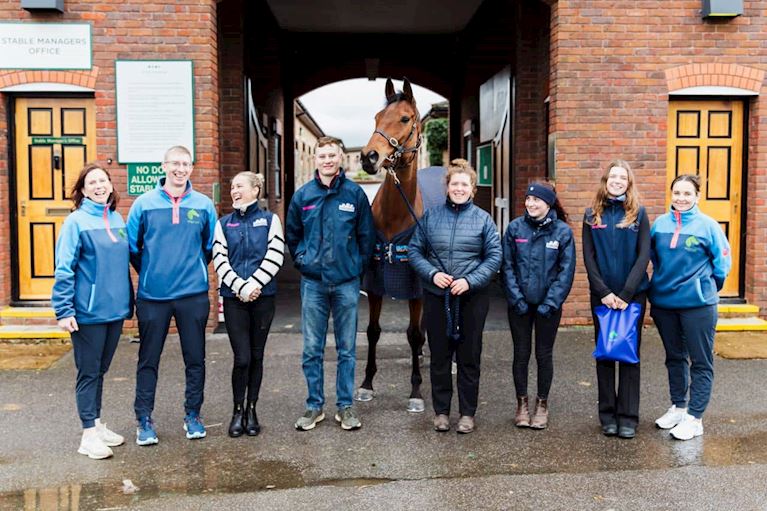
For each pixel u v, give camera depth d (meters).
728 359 6.97
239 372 4.95
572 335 7.93
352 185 5.07
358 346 7.53
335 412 5.51
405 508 3.89
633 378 4.95
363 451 4.72
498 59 13.62
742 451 4.69
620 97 8.21
